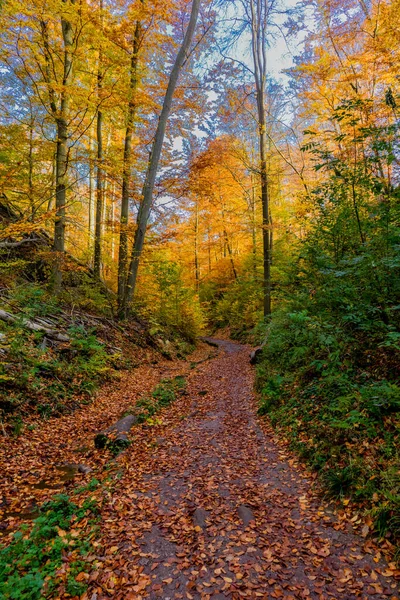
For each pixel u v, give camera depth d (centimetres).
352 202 604
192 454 546
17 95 1274
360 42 1160
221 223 2222
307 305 659
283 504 387
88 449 579
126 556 315
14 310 894
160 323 1761
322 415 507
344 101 581
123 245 1422
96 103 1038
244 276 2230
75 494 433
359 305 504
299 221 890
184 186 1374
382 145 510
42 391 707
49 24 1053
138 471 492
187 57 1334
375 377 463
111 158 1106
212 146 1598
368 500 341
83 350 948
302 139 1911
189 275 3092
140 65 1330
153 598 268
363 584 265
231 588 274
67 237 1528
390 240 486
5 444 550
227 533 345
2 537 352
